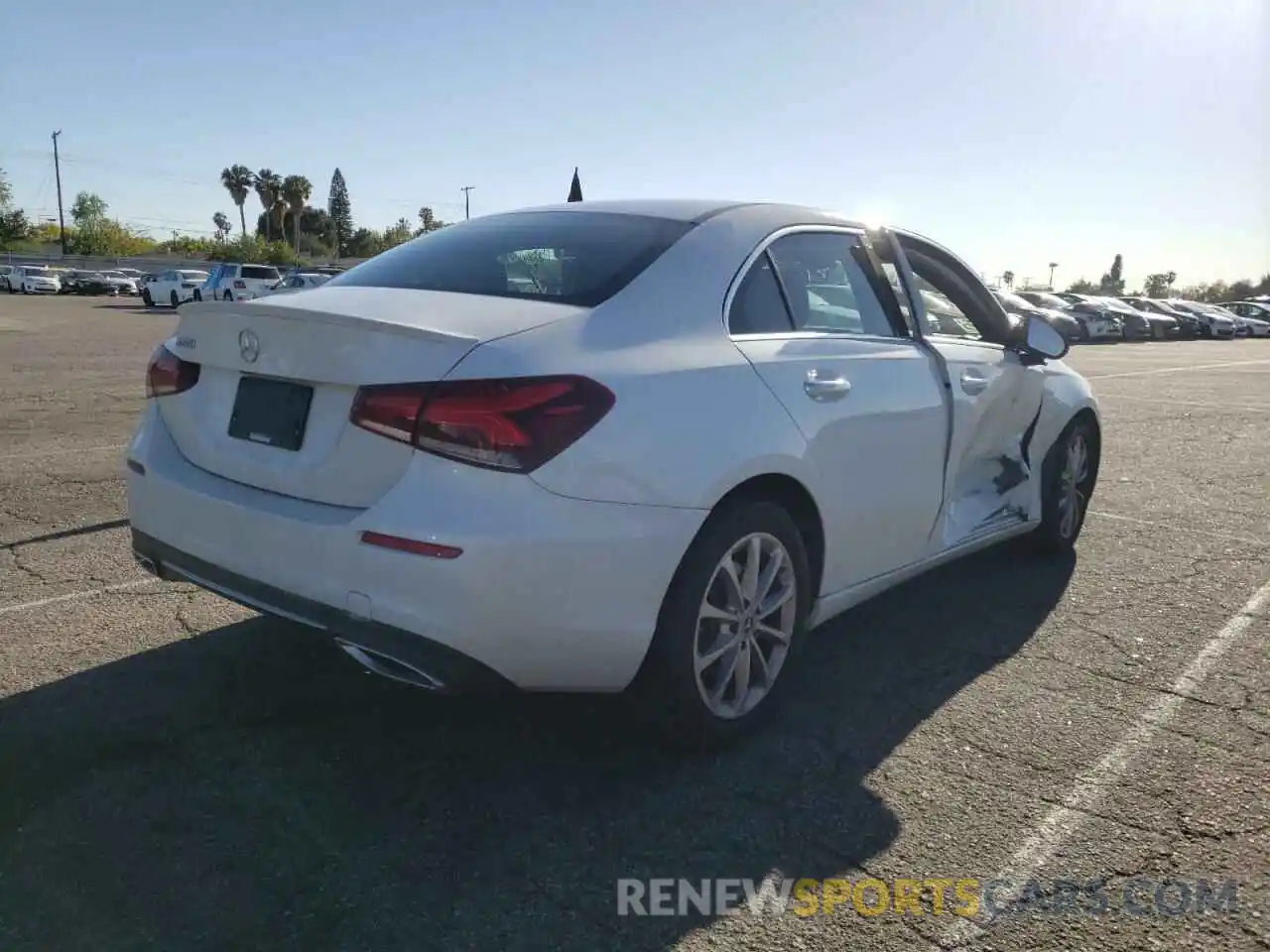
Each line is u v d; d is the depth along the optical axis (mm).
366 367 2699
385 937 2357
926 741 3359
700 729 3113
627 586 2779
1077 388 5266
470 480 2584
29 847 2639
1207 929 2463
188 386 3242
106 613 4238
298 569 2779
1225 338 41219
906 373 3805
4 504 6031
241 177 87562
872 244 4055
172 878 2537
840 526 3500
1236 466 8328
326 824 2787
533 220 3691
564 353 2766
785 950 2361
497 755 3176
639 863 2666
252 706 3436
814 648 4156
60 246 86625
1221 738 3420
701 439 2914
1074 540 5594
